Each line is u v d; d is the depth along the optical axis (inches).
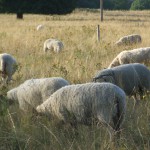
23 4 3474.4
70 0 3617.1
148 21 2938.0
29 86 538.3
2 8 3516.2
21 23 2615.7
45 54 1173.1
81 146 442.3
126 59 879.1
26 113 537.3
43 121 502.6
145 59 894.4
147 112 536.1
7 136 462.9
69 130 481.1
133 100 626.8
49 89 519.5
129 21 2918.3
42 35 1701.5
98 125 462.9
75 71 813.2
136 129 493.0
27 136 465.7
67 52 1181.7
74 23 2583.7
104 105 436.1
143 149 444.8
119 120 443.5
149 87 604.7
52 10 3572.8
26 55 1127.6
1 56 813.2
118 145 435.8
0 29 2011.6
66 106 463.5
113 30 1884.8
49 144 464.8
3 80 792.3
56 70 788.6
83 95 448.5
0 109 510.0
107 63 932.6
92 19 3270.2
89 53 1099.3
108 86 440.8
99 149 431.2
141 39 1374.3
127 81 591.8
